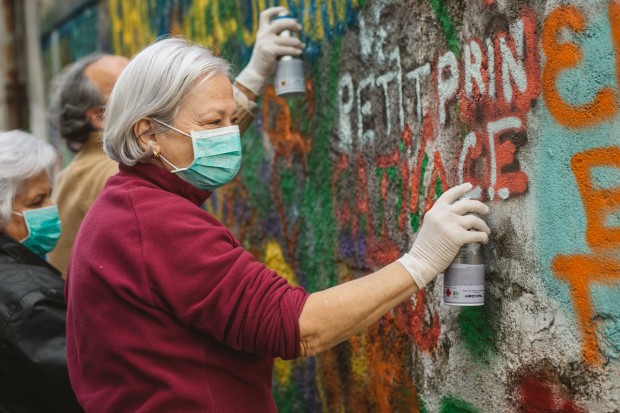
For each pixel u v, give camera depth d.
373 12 2.76
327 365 3.20
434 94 2.46
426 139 2.51
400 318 2.69
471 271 2.11
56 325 2.35
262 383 2.11
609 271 1.88
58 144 6.33
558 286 2.02
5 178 2.60
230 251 1.96
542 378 2.09
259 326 1.92
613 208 1.86
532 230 2.10
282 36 3.00
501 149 2.20
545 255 2.06
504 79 2.17
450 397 2.45
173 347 1.96
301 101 3.25
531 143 2.09
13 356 2.32
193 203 2.11
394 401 2.74
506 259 2.19
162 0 4.62
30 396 2.38
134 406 2.01
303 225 3.30
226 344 1.97
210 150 2.03
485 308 2.28
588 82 1.91
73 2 6.07
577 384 1.98
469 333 2.35
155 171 2.06
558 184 2.01
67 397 2.30
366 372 2.92
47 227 2.71
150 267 1.93
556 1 1.99
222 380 2.02
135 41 5.09
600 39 1.87
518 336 2.16
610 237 1.87
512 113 2.15
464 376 2.38
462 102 2.34
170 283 1.93
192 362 1.97
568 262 1.99
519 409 2.17
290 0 3.29
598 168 1.89
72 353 2.15
